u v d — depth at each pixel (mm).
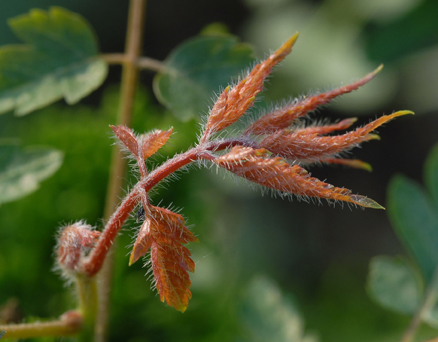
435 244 281
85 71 275
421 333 393
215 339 310
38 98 271
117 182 270
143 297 290
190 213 325
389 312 533
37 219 294
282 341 292
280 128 214
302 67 472
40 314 288
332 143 209
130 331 289
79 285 237
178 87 274
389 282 276
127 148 214
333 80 460
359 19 468
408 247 282
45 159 270
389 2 456
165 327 296
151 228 207
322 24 476
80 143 311
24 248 290
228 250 439
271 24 517
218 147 209
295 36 210
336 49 468
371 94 463
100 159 310
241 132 219
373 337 514
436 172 291
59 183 301
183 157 209
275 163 202
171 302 208
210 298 317
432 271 279
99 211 308
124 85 278
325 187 201
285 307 299
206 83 275
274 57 211
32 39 274
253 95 210
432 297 273
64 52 275
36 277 291
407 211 284
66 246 228
